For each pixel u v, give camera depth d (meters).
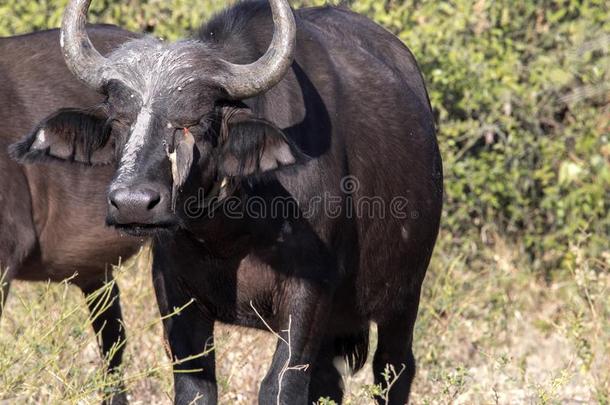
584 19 32.25
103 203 21.72
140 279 24.89
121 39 22.30
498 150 32.62
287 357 17.64
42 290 22.95
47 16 31.48
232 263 17.77
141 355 24.33
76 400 18.08
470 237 31.88
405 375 21.45
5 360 18.31
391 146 20.12
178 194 15.76
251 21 18.52
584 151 32.09
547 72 31.75
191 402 17.86
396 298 21.05
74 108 16.69
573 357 22.28
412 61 22.58
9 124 21.08
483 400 22.62
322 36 20.20
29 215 21.08
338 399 20.78
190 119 15.97
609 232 32.03
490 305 28.25
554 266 32.00
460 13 31.38
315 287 17.88
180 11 31.25
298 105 17.97
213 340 19.19
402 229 20.52
